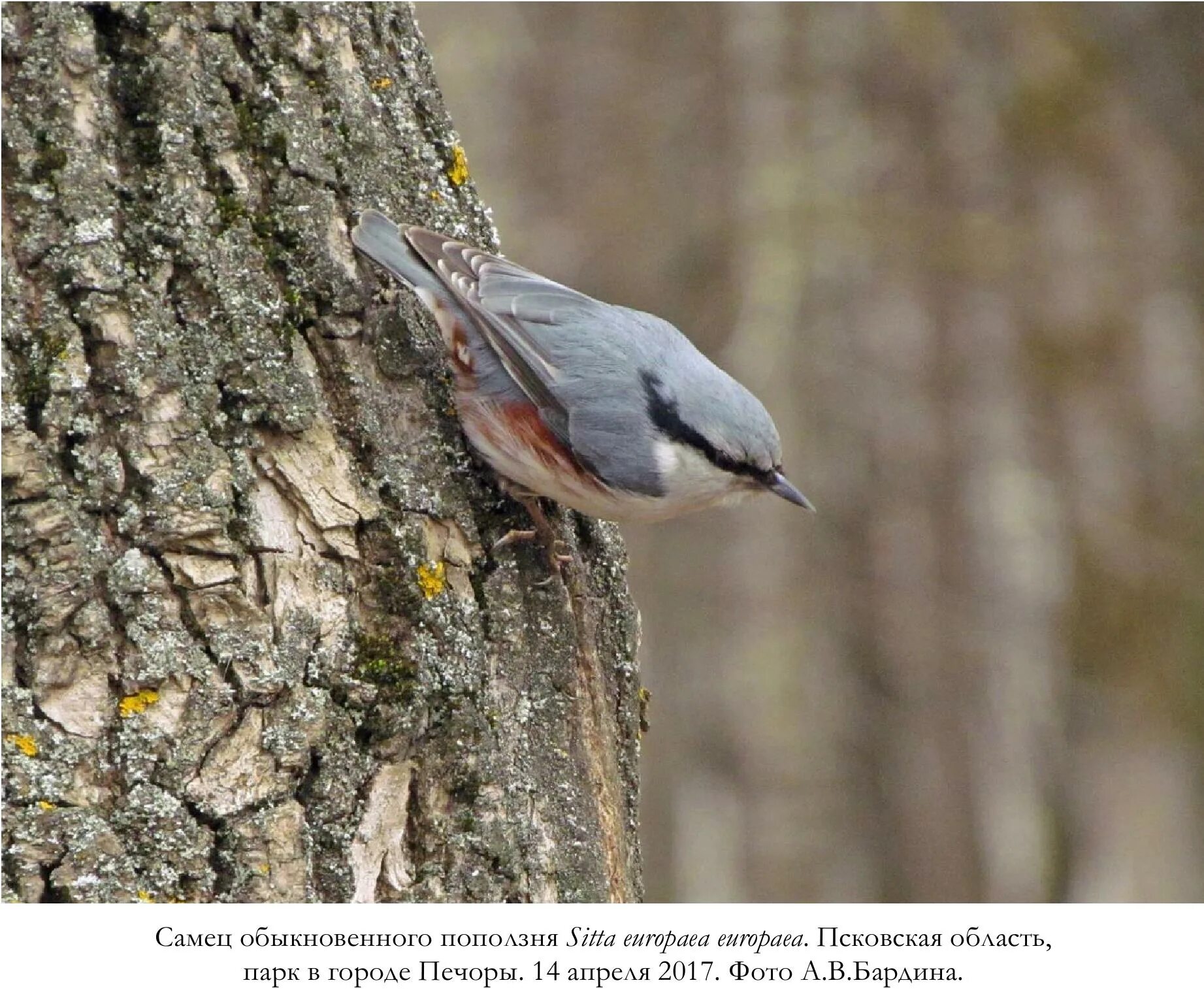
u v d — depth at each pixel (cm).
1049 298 1761
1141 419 1778
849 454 1723
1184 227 1831
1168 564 1766
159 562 652
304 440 702
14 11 660
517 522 809
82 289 653
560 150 1817
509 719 758
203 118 700
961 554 1731
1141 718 1769
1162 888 1753
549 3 1838
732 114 1777
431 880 702
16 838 610
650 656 1752
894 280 1725
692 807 1728
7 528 626
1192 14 1878
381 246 756
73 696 629
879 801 1728
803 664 1720
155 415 661
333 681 683
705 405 904
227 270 693
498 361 815
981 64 1777
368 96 789
